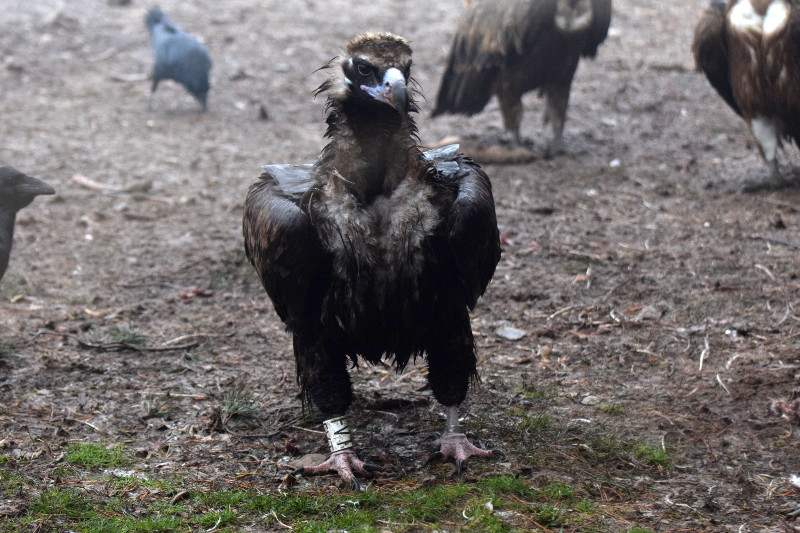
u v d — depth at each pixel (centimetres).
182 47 1888
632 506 672
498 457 741
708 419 807
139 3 2748
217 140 1784
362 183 670
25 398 866
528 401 848
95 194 1505
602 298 1080
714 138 1692
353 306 671
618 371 910
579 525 643
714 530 639
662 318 1024
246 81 2145
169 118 1916
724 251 1202
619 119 1823
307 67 2227
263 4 2728
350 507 673
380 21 2533
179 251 1277
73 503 682
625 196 1429
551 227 1311
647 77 2056
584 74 2100
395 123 663
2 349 974
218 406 853
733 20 1310
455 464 729
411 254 663
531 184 1491
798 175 1476
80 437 793
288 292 680
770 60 1281
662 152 1631
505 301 1080
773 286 1088
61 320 1062
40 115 1922
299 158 1678
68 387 892
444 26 2481
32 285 1160
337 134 675
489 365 926
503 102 1581
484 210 671
